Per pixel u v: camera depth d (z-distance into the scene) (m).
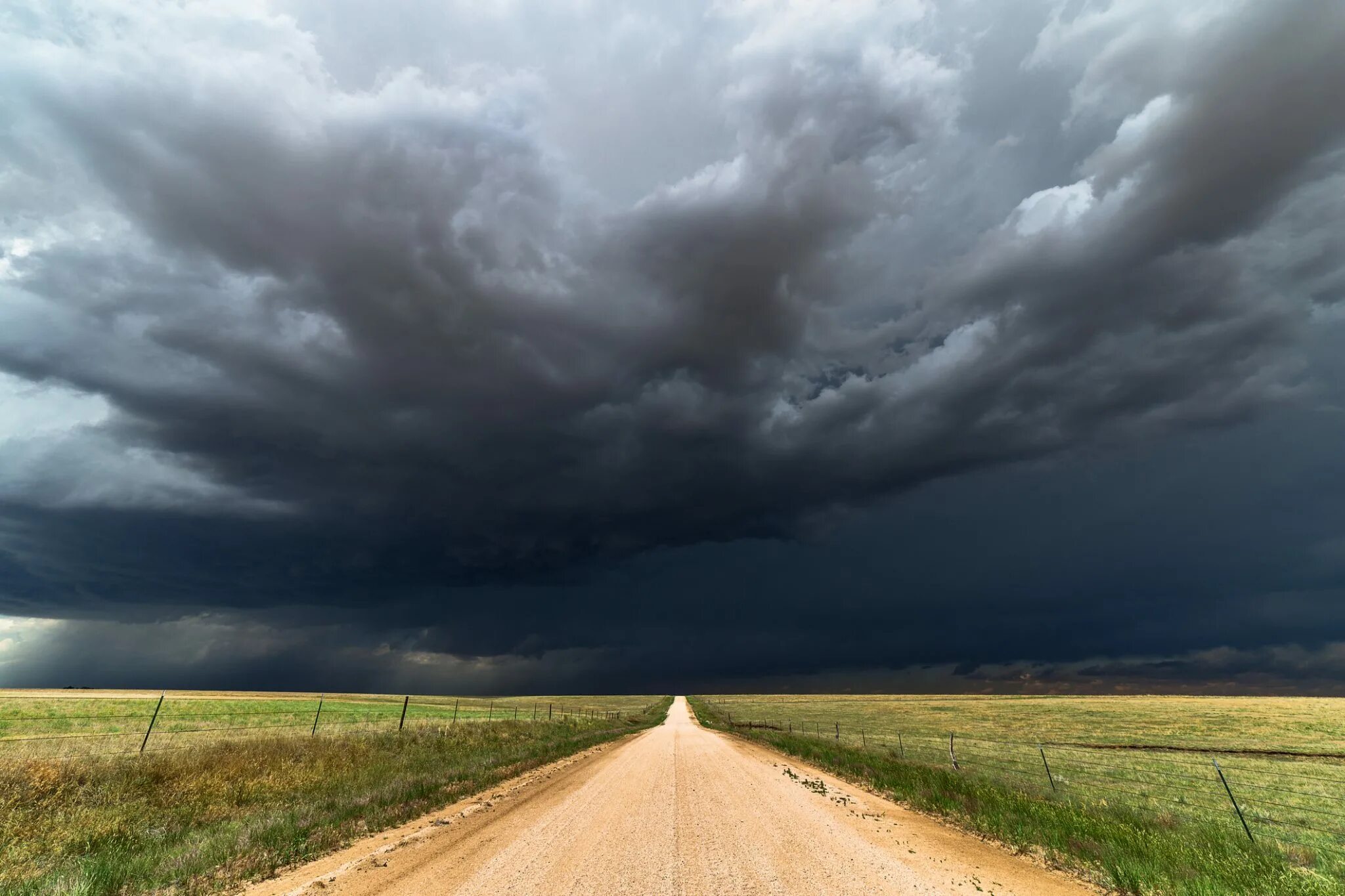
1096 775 25.08
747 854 9.05
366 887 7.40
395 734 26.77
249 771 15.52
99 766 13.80
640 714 85.00
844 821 11.80
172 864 8.32
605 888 7.35
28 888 7.57
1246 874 8.08
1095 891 7.50
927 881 7.73
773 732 45.97
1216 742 41.78
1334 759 32.56
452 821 11.60
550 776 18.86
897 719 72.00
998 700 120.06
